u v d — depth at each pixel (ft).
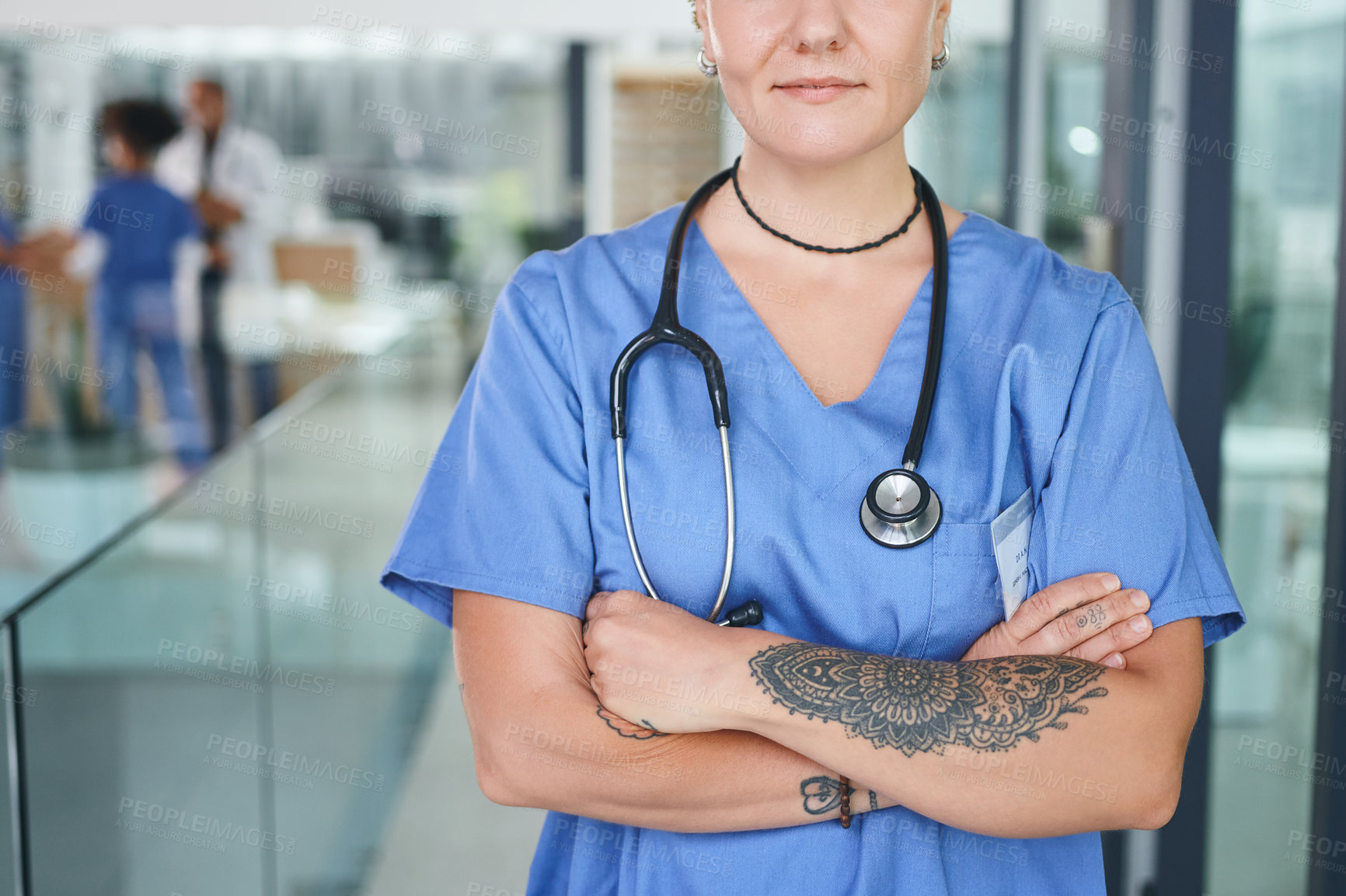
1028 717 2.40
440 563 2.82
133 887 4.94
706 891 2.71
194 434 15.01
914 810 2.48
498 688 2.67
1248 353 5.88
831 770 2.56
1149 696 2.46
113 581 4.77
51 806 4.15
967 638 2.74
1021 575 2.77
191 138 16.51
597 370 2.84
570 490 2.78
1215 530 6.22
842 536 2.72
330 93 17.31
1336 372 4.87
